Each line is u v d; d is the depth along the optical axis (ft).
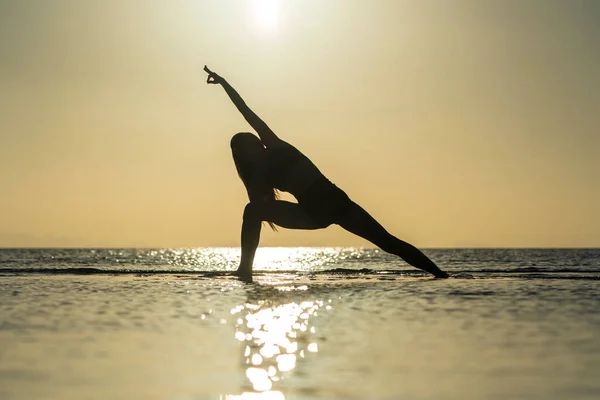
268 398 13.35
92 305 25.80
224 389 13.93
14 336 19.36
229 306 25.49
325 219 39.32
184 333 19.76
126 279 37.73
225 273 42.34
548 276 40.14
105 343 18.37
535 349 17.42
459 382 14.38
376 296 28.60
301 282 35.81
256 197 39.75
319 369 15.48
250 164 39.40
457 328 20.48
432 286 33.12
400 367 15.61
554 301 26.71
